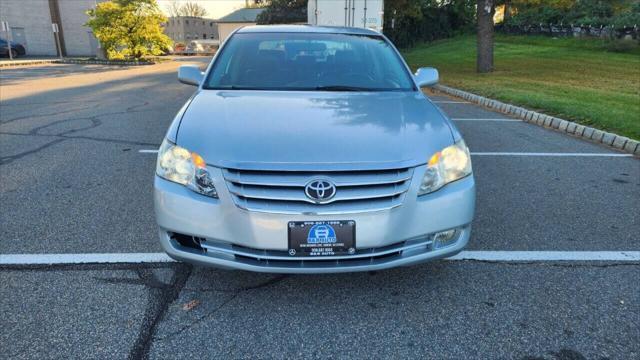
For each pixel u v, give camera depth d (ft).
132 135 21.68
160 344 7.32
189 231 7.79
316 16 42.60
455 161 8.32
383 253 7.69
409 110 9.61
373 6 42.42
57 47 126.41
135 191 14.15
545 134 22.98
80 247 10.46
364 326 7.84
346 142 7.95
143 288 8.86
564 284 9.16
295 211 7.31
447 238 8.32
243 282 9.09
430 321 7.98
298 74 11.71
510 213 12.74
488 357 7.14
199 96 10.36
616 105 27.91
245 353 7.16
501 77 46.09
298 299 8.57
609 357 7.14
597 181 15.61
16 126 23.54
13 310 8.09
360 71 11.98
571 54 70.03
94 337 7.44
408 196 7.69
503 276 9.44
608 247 10.76
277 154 7.60
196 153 7.88
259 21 142.92
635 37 73.15
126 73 61.05
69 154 18.22
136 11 92.43
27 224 11.66
